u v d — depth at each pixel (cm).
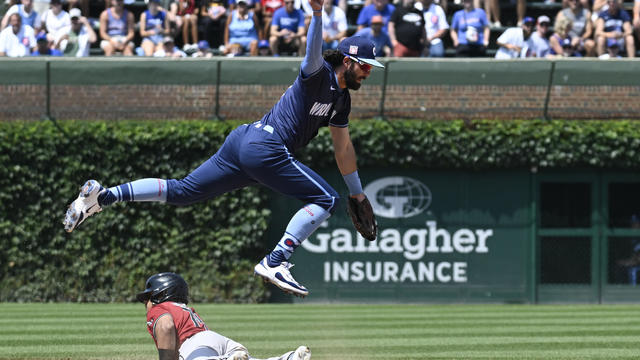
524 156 4331
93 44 4916
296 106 1270
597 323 3359
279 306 4094
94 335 2853
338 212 4338
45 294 4206
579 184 4391
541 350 2553
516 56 4634
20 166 4209
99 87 4325
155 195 1307
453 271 4356
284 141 1270
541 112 4372
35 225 4212
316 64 1239
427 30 4697
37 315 3531
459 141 4322
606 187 4388
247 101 4356
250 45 4647
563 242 4381
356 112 4388
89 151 4228
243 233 4259
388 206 4356
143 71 4322
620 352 2514
